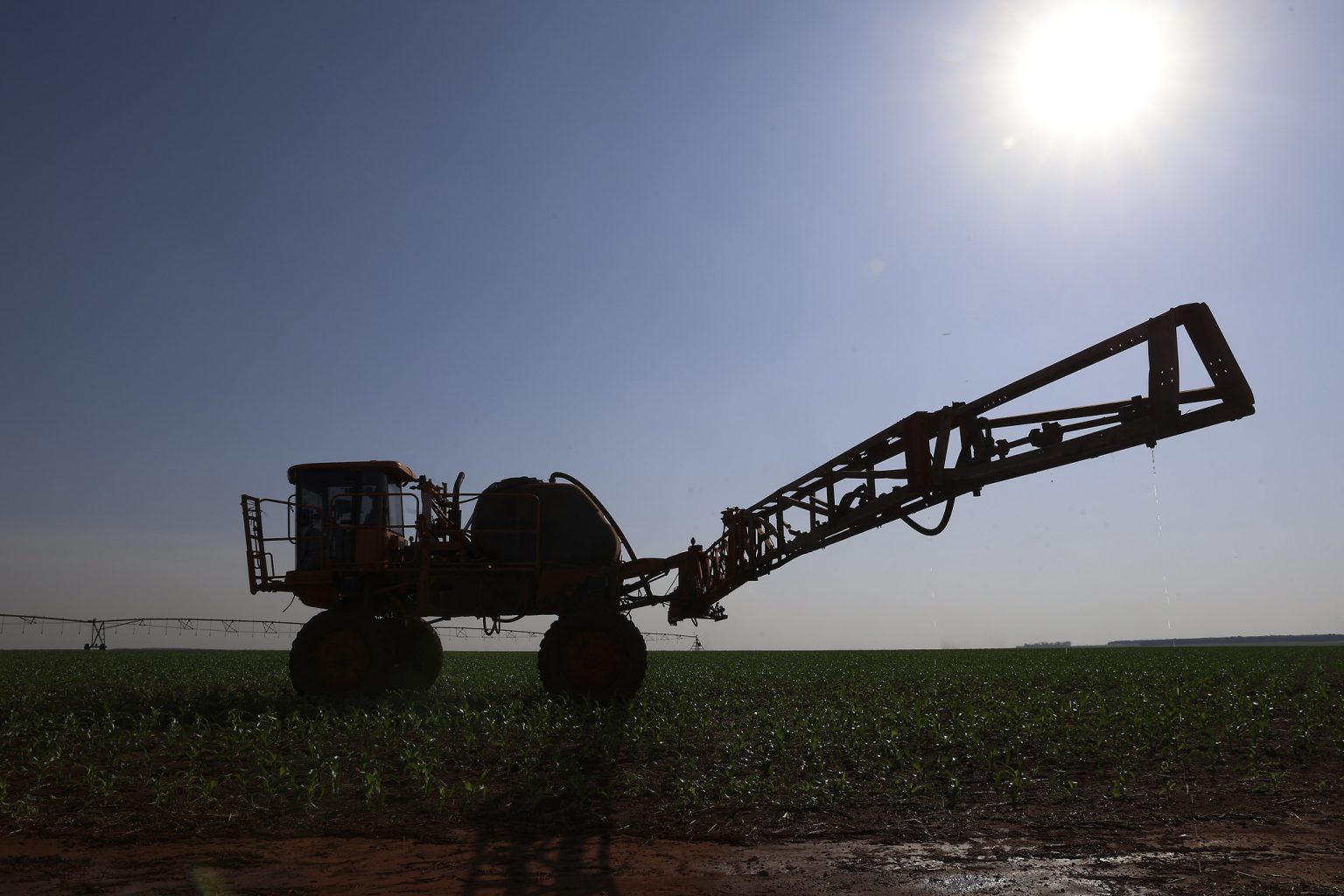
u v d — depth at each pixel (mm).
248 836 6625
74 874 5598
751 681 20734
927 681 20750
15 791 8055
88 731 10695
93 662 29484
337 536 14344
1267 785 8461
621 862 5938
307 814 7305
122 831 6727
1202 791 8234
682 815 7344
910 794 8062
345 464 14352
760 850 6285
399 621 16219
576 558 14477
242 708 13680
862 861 5941
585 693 13266
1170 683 19000
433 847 6332
